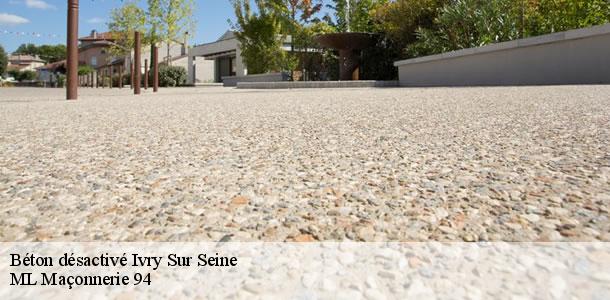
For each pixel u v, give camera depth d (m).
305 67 15.74
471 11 9.08
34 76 57.50
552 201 0.84
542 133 1.73
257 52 17.12
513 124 2.03
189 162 1.29
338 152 1.42
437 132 1.85
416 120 2.31
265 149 1.50
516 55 7.68
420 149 1.45
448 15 9.36
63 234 0.71
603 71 6.18
